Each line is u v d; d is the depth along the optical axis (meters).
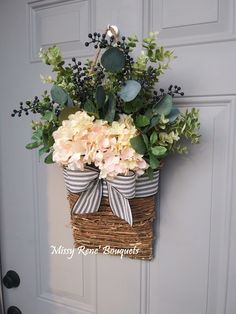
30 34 0.75
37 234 0.81
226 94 0.59
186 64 0.61
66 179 0.55
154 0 0.62
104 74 0.54
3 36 0.77
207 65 0.59
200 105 0.61
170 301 0.68
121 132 0.49
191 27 0.60
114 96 0.50
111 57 0.48
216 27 0.58
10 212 0.85
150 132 0.52
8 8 0.76
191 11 0.60
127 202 0.52
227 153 0.60
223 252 0.62
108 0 0.66
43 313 0.84
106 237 0.61
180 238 0.65
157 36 0.63
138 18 0.63
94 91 0.52
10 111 0.79
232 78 0.58
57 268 0.80
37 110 0.56
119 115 0.51
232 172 0.60
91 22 0.68
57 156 0.49
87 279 0.77
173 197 0.65
